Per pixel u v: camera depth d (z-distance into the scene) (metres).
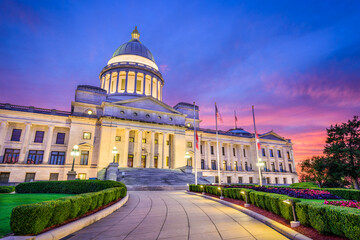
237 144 70.50
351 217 6.12
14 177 39.81
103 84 69.44
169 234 8.27
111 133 47.94
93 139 48.09
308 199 14.66
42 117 45.56
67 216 8.97
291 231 7.97
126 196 19.14
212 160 65.38
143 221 10.57
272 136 75.38
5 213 10.44
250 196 14.04
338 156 42.12
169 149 57.44
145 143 54.56
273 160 73.44
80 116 48.75
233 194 17.03
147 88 70.62
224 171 64.50
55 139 46.72
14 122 43.41
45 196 17.94
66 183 21.42
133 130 53.22
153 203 16.89
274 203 10.52
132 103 54.06
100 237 7.96
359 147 41.72
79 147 45.84
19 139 43.84
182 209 14.05
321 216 7.27
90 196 11.09
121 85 68.69
